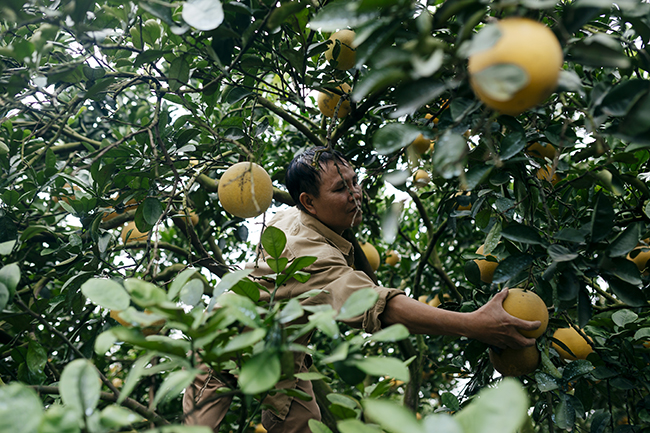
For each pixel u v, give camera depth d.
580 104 1.37
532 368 1.52
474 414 0.63
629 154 1.19
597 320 1.79
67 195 1.85
